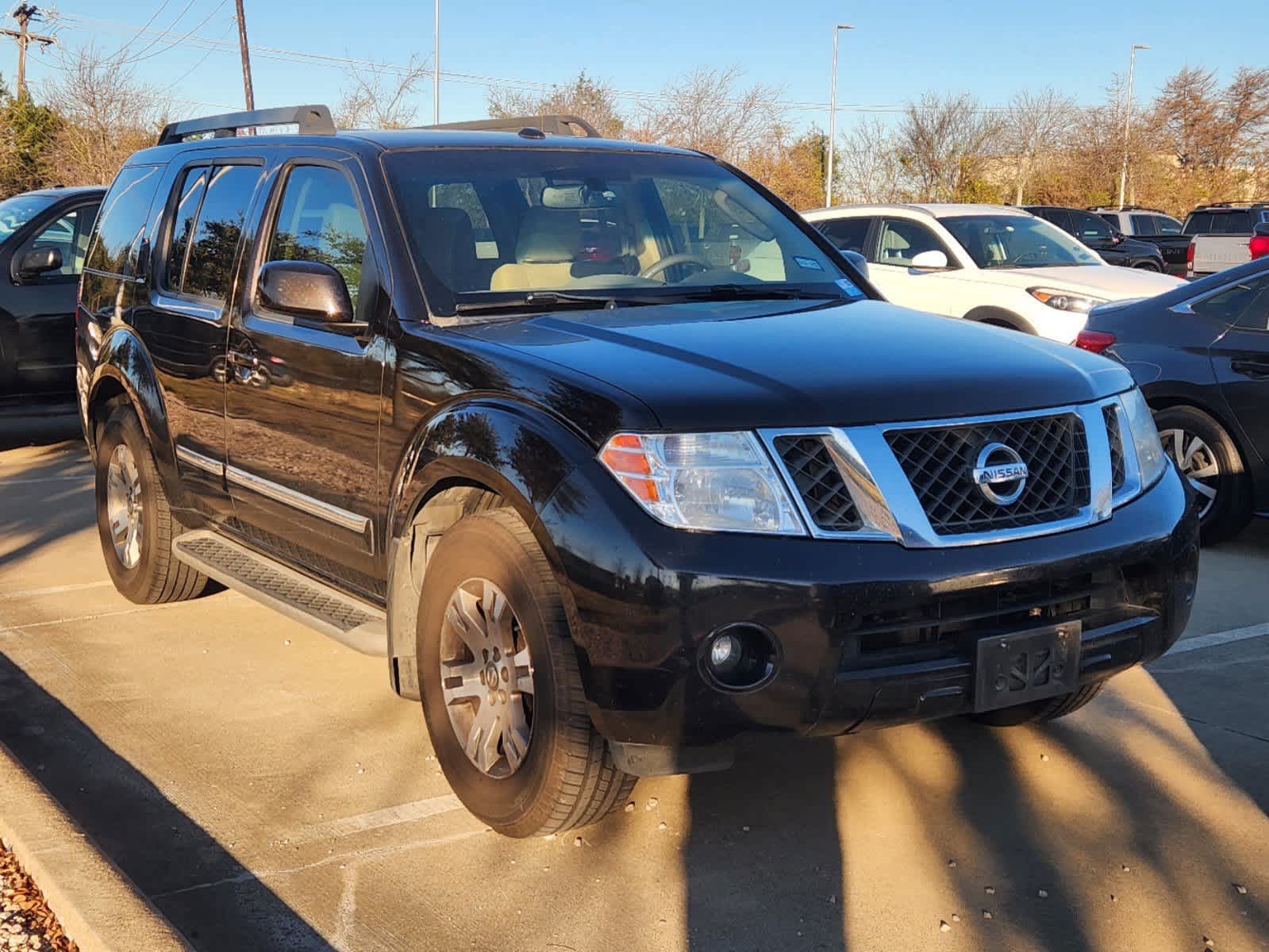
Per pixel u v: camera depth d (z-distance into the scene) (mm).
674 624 2824
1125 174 48094
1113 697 4488
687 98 41062
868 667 2961
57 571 6199
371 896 3145
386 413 3713
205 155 5250
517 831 3307
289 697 4500
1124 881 3203
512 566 3146
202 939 2953
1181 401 6555
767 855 3346
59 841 3090
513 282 3932
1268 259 6363
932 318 3957
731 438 2939
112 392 5699
